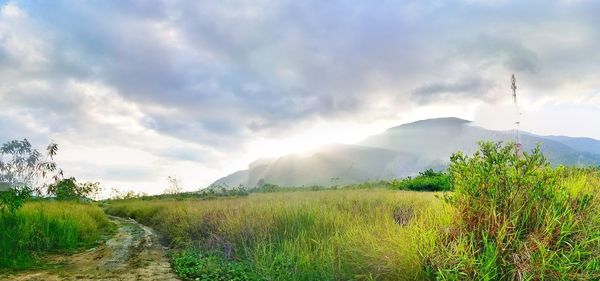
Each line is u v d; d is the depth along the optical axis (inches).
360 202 543.8
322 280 282.7
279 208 488.4
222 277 325.7
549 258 199.6
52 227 544.4
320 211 445.7
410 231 251.8
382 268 246.4
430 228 249.3
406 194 675.4
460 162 258.8
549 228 220.2
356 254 277.9
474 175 246.4
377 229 314.5
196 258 401.4
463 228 241.4
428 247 229.0
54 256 453.4
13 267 390.3
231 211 533.3
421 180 1219.2
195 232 527.2
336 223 394.9
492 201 236.7
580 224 228.4
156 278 340.5
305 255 318.0
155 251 483.5
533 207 237.8
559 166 251.4
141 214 994.7
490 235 231.1
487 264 207.2
